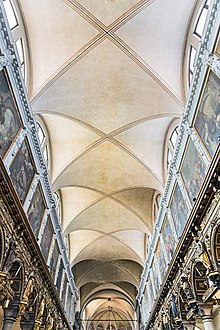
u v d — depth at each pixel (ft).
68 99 47.98
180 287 44.21
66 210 71.05
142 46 42.86
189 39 40.96
